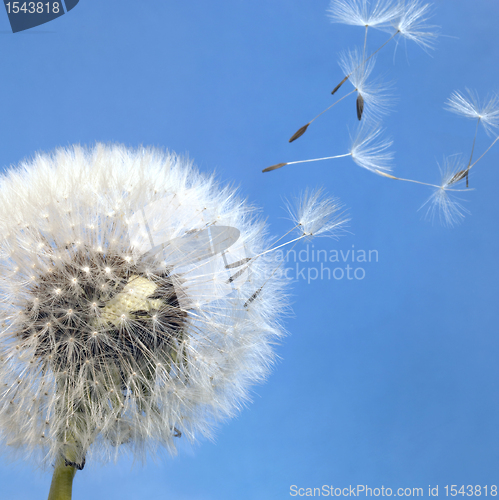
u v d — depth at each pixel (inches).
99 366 6.1
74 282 6.1
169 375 6.3
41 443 6.1
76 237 6.2
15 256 6.2
